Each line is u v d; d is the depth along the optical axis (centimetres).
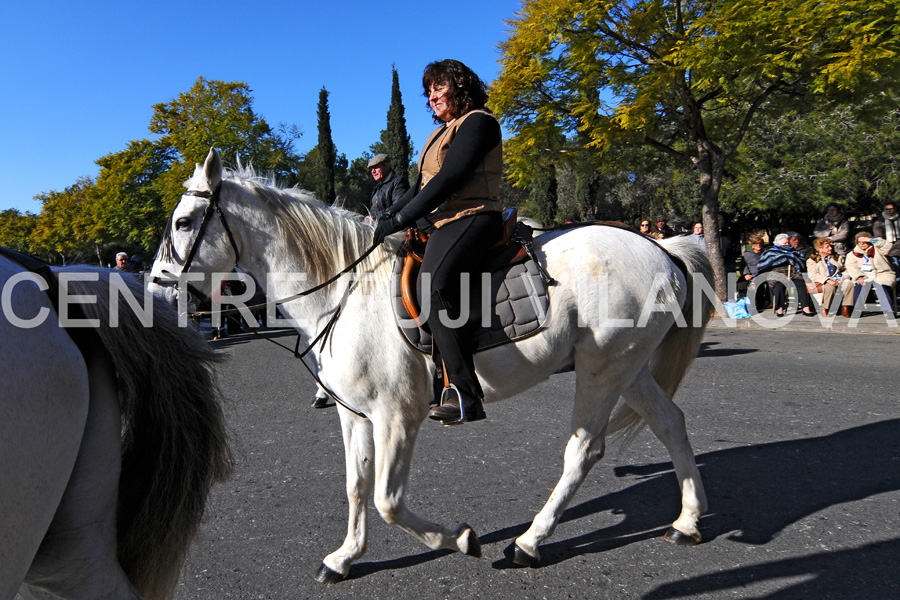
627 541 290
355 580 265
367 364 264
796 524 294
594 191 2764
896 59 887
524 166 1234
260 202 292
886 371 602
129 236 3228
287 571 272
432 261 263
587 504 333
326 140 4122
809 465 366
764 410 486
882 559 259
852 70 881
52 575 150
